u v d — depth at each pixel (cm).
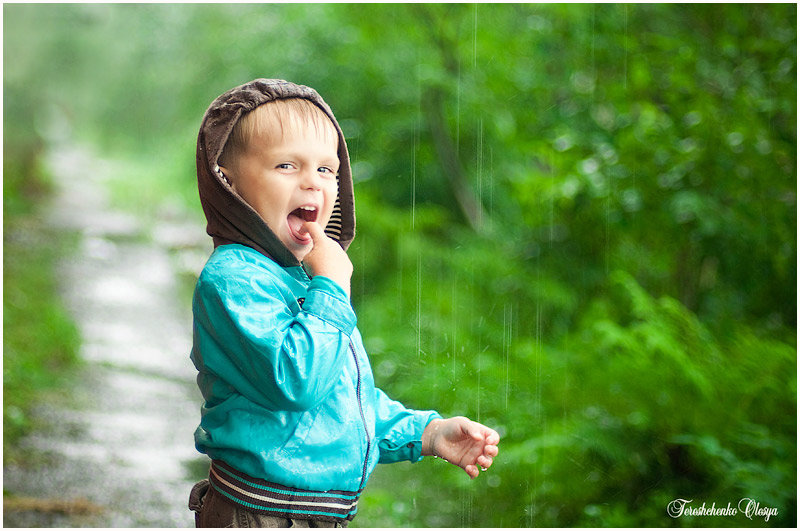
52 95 1592
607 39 678
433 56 780
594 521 441
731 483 444
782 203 582
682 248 613
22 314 776
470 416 525
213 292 173
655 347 511
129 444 532
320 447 173
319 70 811
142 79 1476
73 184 1541
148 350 756
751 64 611
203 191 184
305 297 179
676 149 585
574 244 639
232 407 173
